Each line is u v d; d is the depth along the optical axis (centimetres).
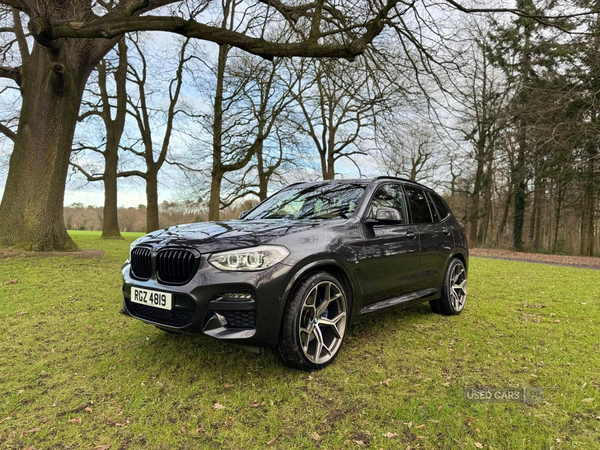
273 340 247
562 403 229
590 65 1121
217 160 1456
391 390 245
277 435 198
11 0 693
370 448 186
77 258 870
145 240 292
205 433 200
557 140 1247
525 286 657
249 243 252
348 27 608
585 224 2017
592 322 411
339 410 221
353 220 323
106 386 252
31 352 311
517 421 209
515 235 2275
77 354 307
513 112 1352
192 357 298
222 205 1878
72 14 796
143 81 2009
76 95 988
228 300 240
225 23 1377
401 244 359
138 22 633
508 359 299
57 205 991
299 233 276
